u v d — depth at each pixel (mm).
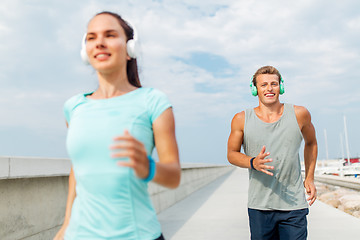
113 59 1559
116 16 1607
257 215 3170
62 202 4688
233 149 3270
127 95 1557
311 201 3398
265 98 3146
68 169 4695
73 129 1525
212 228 6777
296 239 3074
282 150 3098
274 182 3109
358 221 7250
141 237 1459
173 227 6961
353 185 12312
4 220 3617
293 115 3121
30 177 3908
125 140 1187
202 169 19094
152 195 8445
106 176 1444
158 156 1532
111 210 1448
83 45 1664
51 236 4379
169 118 1529
